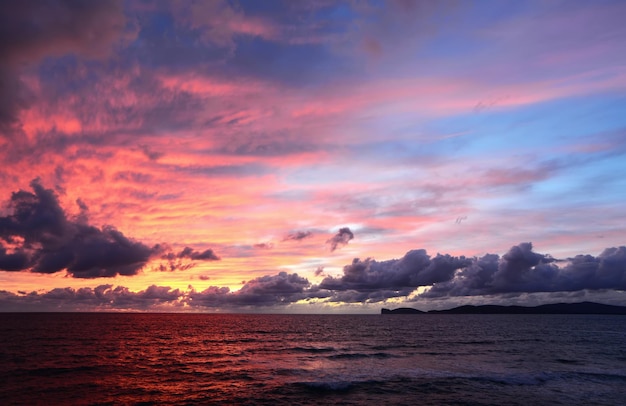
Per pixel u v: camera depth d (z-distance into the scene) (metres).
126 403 24.25
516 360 42.97
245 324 129.12
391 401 24.67
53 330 82.19
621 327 120.88
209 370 35.78
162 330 91.12
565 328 113.31
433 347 56.81
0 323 106.00
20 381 29.83
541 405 23.84
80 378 31.30
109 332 81.25
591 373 33.91
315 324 135.25
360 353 49.06
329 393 26.73
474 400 24.89
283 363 40.41
